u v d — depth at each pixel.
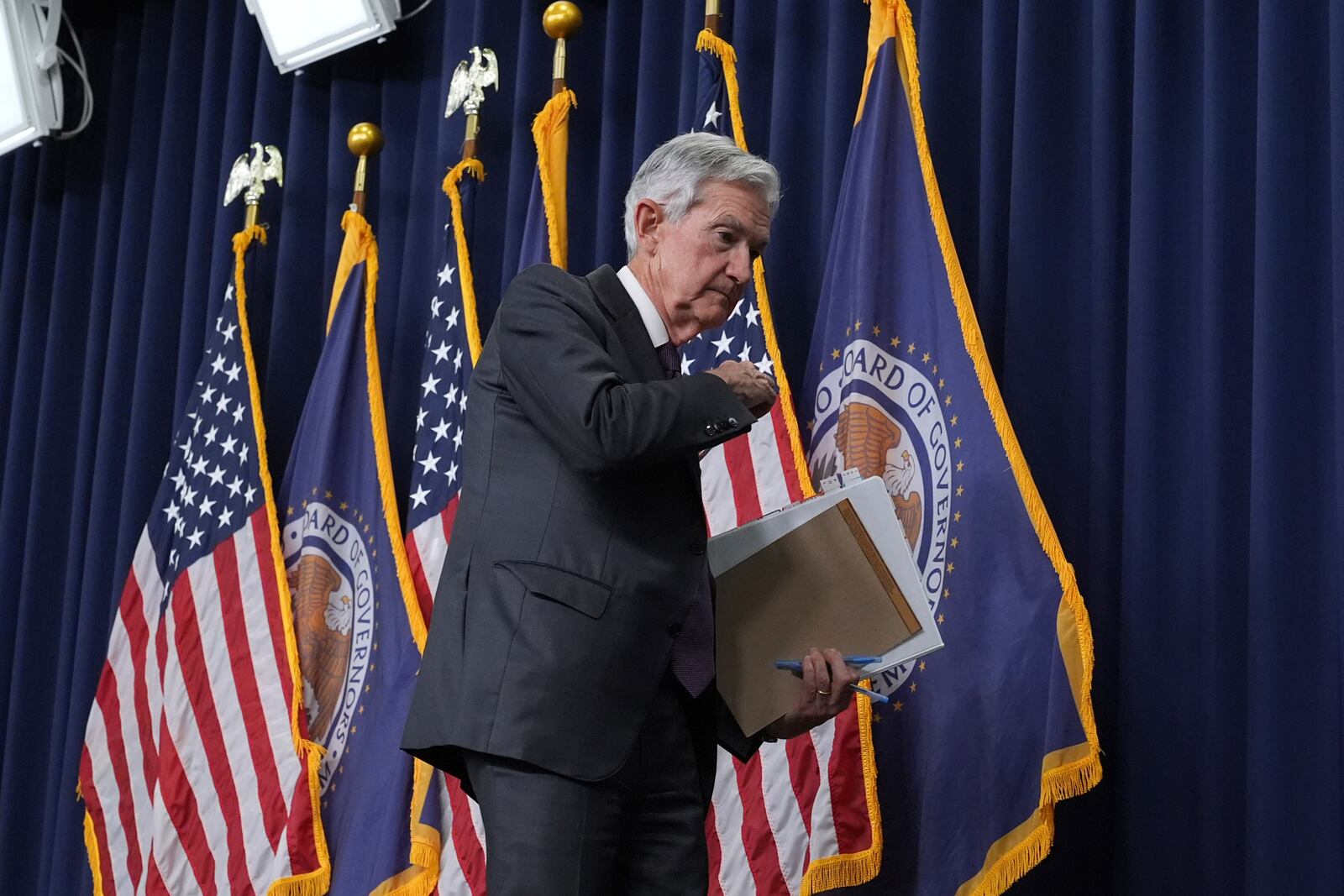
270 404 6.26
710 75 5.10
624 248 5.58
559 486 2.69
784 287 5.08
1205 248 4.15
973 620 4.12
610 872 2.63
